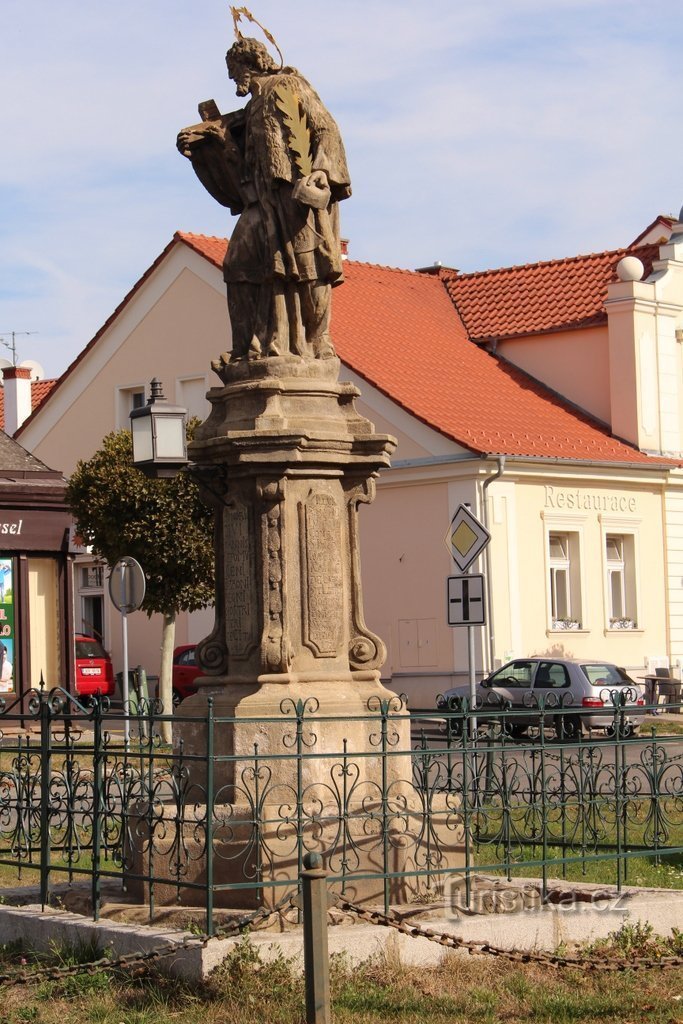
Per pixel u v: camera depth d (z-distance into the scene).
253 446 11.56
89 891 11.70
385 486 38.25
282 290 12.09
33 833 13.12
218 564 12.11
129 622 45.44
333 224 12.20
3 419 53.34
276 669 11.59
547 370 42.94
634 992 9.86
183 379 44.41
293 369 11.95
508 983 9.97
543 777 11.49
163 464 18.30
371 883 11.10
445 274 47.78
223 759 10.00
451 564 37.09
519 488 37.72
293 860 10.77
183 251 44.28
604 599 39.88
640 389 41.19
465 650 36.75
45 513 33.50
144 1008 9.31
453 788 12.44
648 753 12.95
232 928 9.86
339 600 11.89
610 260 44.31
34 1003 9.56
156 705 11.45
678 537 41.88
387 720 10.96
